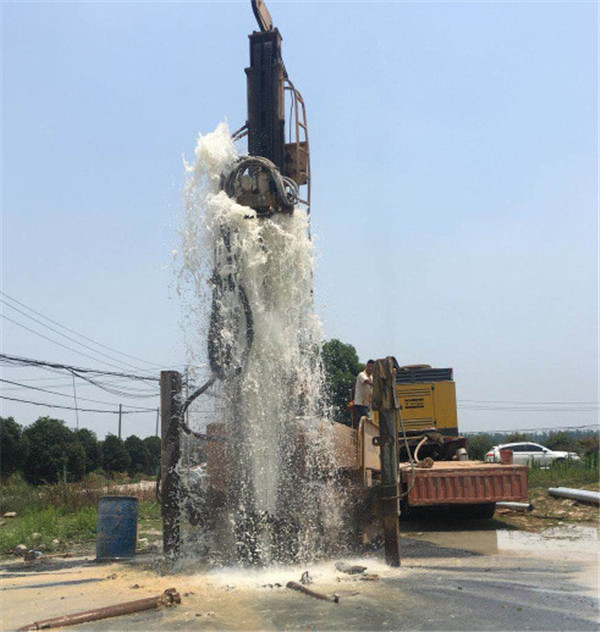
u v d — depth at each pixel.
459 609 6.36
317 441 8.81
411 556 9.97
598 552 10.41
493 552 10.45
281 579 7.69
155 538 12.81
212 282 8.59
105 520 9.98
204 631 5.72
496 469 12.97
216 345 8.52
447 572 8.32
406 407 17.00
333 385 29.05
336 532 8.94
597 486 18.11
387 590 7.12
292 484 8.58
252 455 8.49
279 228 8.84
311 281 9.18
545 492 17.48
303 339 9.09
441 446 16.77
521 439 43.22
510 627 5.80
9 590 7.84
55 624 5.97
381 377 8.71
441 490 12.96
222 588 7.25
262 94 9.68
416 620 6.00
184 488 8.59
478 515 14.30
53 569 9.65
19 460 40.19
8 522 17.53
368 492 9.28
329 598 6.69
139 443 56.69
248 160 8.64
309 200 9.93
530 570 8.68
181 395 8.66
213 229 8.62
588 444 41.41
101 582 8.00
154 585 7.55
